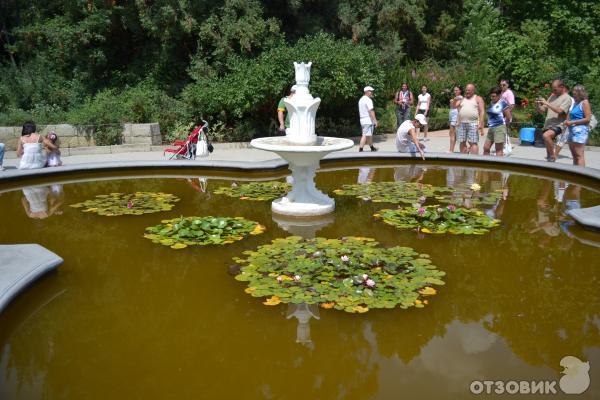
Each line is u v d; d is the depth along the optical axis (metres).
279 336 3.21
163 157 11.73
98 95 15.12
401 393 2.65
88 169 8.38
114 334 3.25
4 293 3.47
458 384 2.72
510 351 3.04
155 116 14.24
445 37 25.33
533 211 6.14
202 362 2.93
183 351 3.05
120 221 5.73
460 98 11.23
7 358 2.99
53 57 17.23
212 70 15.89
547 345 3.11
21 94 15.80
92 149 12.59
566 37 23.75
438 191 7.23
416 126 9.80
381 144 14.32
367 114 10.95
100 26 16.73
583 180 7.82
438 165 9.27
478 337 3.20
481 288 3.93
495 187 7.46
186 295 3.80
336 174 8.58
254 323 3.38
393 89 20.27
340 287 3.84
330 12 18.84
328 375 2.81
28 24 17.41
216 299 3.73
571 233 5.28
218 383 2.73
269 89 13.85
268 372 2.83
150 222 5.69
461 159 9.27
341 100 14.95
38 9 17.84
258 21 15.97
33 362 2.94
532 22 23.50
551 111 9.31
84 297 3.79
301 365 2.90
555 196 6.90
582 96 8.49
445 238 5.11
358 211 6.16
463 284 4.00
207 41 16.22
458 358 2.97
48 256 4.14
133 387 2.70
